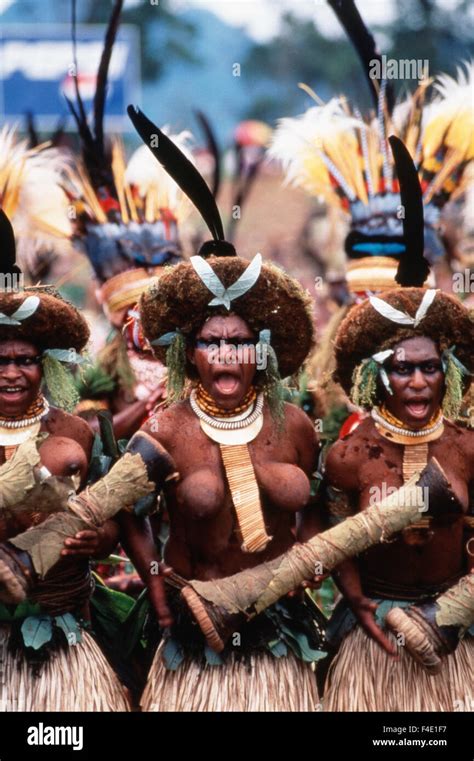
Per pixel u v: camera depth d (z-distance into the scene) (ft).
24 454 18.48
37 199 25.16
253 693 19.34
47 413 19.51
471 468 19.83
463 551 20.01
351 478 19.70
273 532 19.39
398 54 80.18
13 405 19.01
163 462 19.12
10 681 19.19
